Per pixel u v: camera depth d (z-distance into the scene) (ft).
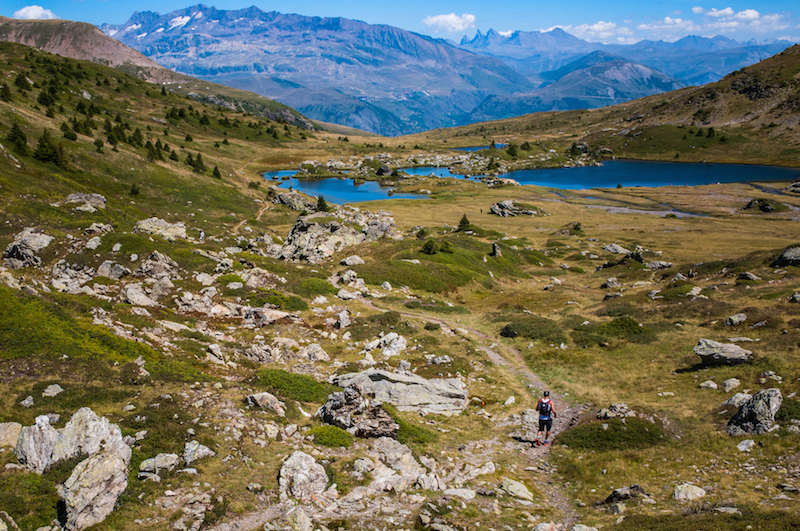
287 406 78.84
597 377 108.78
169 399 70.85
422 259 240.94
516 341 138.72
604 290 222.07
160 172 430.20
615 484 63.93
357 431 74.38
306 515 49.60
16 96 476.54
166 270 167.84
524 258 308.60
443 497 58.75
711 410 81.97
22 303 86.48
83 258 167.73
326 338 136.46
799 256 174.81
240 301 153.99
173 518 47.70
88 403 66.03
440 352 127.03
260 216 424.05
